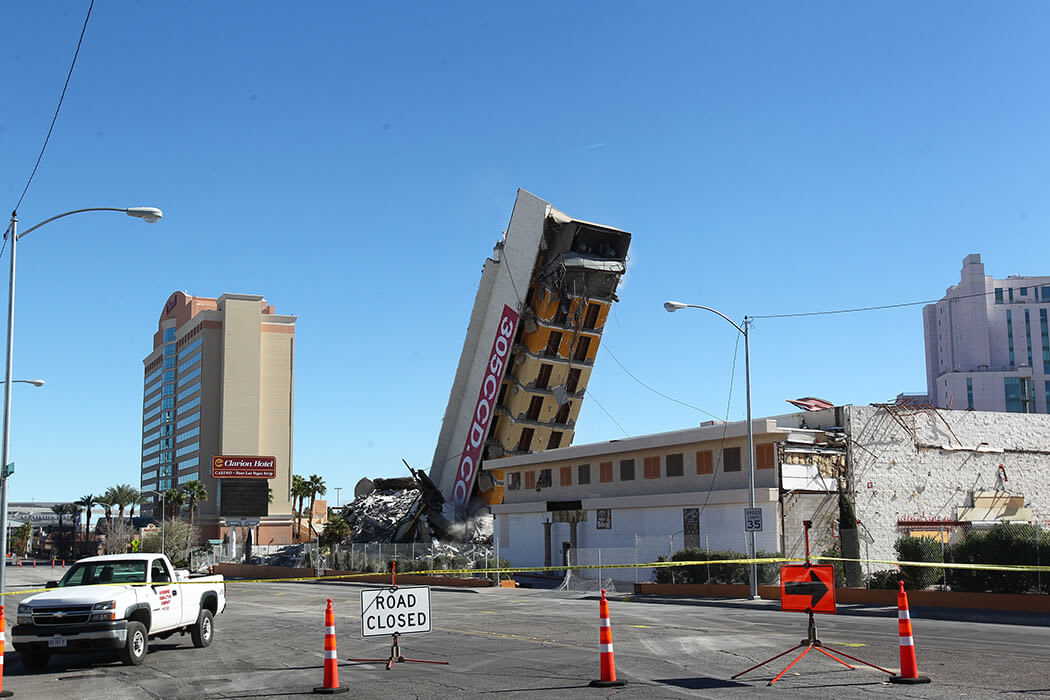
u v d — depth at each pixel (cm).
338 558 6638
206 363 16900
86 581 1850
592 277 6500
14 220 2494
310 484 12888
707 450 4612
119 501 13400
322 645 2048
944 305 17500
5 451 2441
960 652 1641
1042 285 17025
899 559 3134
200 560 9281
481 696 1269
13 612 3072
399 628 1606
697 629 2175
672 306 3447
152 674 1609
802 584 1492
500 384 6956
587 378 7038
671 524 4756
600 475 5391
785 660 1564
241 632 2431
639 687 1303
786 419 4734
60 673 1659
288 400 17312
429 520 7406
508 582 4762
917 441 4406
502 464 6300
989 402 16388
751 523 3388
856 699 1175
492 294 7031
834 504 4250
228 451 16325
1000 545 2850
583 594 4078
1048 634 1991
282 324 17538
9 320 2484
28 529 16538
